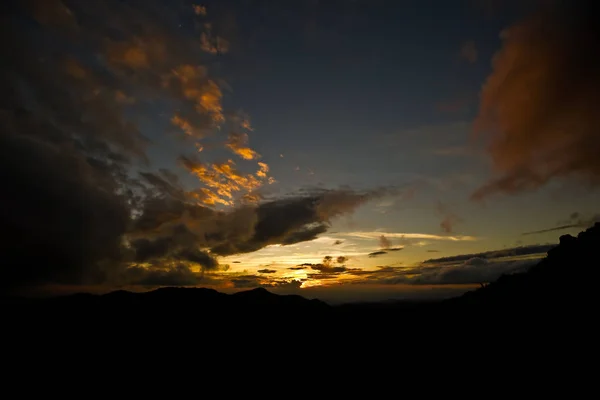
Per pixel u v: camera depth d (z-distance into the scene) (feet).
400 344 172.86
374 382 131.13
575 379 85.71
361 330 241.14
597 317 113.29
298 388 153.58
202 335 260.62
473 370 110.52
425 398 101.81
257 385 169.48
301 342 240.32
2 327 252.21
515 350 113.39
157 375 192.34
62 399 162.91
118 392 171.32
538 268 184.34
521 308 147.33
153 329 269.44
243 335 263.29
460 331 152.97
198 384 178.81
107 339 247.29
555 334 113.60
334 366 172.65
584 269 155.02
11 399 162.81
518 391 88.74
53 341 235.61
